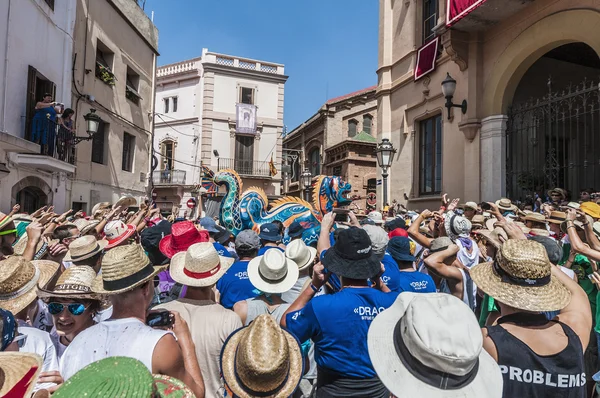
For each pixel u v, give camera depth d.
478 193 9.76
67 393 1.12
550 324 2.05
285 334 2.25
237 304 3.31
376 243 3.24
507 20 9.23
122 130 15.52
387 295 2.53
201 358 2.65
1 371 1.48
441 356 1.53
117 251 2.15
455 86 9.88
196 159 28.33
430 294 1.73
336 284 3.36
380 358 1.76
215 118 28.25
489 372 1.72
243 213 8.42
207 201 13.54
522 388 1.88
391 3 13.98
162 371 1.91
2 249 3.60
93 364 1.25
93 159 13.72
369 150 23.50
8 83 9.33
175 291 3.83
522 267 2.04
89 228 4.69
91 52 13.16
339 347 2.37
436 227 5.54
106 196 14.37
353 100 26.55
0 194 9.23
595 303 3.79
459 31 9.88
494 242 3.42
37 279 2.51
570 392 1.87
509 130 9.38
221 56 28.70
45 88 10.95
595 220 4.59
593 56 10.97
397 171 13.40
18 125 9.77
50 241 3.96
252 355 1.91
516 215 6.12
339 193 8.63
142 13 17.06
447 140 10.96
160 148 29.73
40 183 10.77
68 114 10.95
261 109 29.47
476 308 4.23
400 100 13.33
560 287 2.10
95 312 2.55
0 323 1.89
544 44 8.32
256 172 29.12
